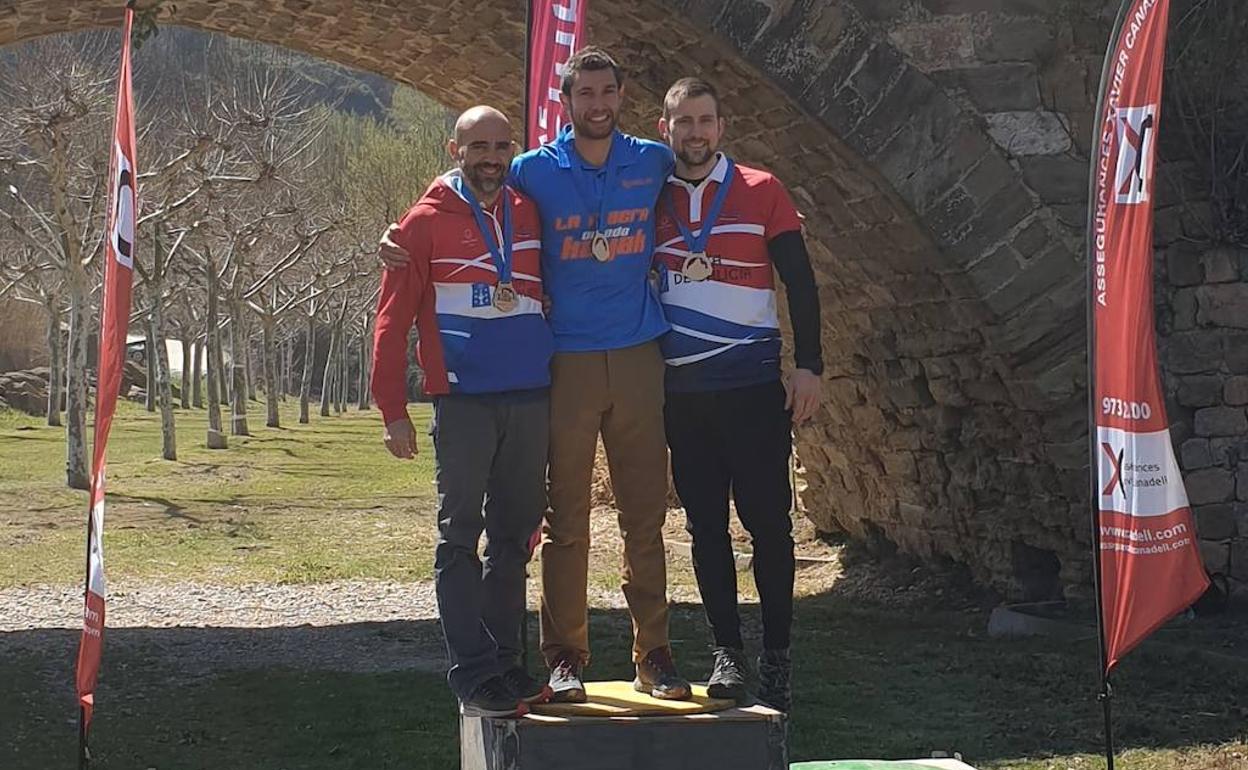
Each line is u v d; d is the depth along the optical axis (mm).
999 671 9297
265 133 36844
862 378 13234
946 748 7453
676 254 5016
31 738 8008
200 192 30344
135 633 11734
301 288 48312
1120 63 6078
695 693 5055
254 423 48531
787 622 5246
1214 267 10562
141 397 55625
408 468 31703
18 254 37438
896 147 10055
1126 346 6121
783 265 5047
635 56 10961
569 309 4859
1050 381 10484
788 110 10234
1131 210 6102
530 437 4828
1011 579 11984
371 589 14500
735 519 16453
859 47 9977
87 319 25766
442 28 12258
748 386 5074
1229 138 10500
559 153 4875
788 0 9875
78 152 29781
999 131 10156
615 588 13641
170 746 7809
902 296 11500
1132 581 6113
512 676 4855
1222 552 10555
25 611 12992
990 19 10102
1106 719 6180
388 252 4777
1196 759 7109
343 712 8562
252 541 18547
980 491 12109
